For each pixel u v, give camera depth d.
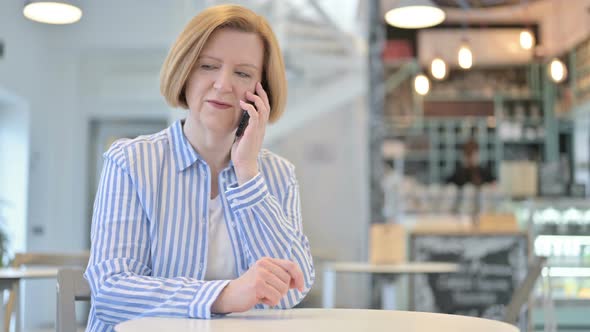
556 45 9.64
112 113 9.09
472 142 9.00
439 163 10.08
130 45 8.76
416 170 10.05
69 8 5.73
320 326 1.17
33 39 8.32
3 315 3.88
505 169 8.75
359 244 8.60
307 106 8.83
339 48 8.89
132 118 9.18
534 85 10.14
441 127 10.14
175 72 1.54
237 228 1.58
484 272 6.87
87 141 9.07
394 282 6.93
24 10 5.69
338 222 8.66
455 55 9.71
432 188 9.09
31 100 8.25
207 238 1.56
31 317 8.39
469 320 1.29
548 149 9.98
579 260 6.91
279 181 1.71
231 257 1.58
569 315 6.54
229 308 1.32
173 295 1.34
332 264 5.45
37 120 8.46
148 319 1.27
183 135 1.60
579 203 7.63
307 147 8.79
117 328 1.13
